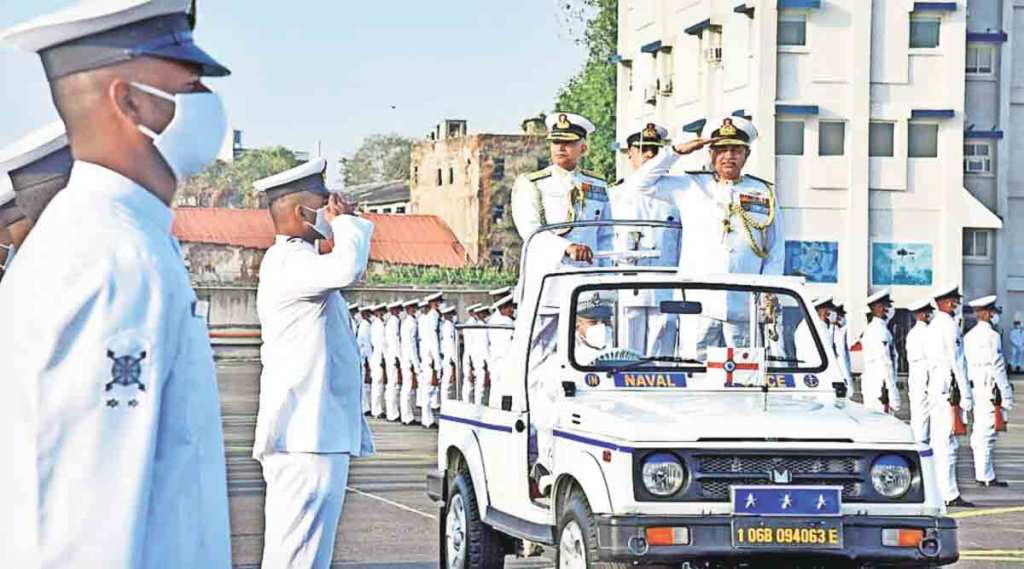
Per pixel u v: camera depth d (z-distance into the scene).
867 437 11.43
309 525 10.81
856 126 62.09
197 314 5.45
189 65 5.53
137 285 5.14
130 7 5.38
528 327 13.27
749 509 11.06
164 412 5.31
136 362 5.09
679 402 12.08
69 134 5.45
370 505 20.78
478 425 13.98
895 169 62.53
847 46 61.94
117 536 5.03
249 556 16.45
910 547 11.23
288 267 10.80
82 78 5.40
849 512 11.21
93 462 5.03
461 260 110.56
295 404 10.78
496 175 115.88
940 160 62.81
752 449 11.18
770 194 15.88
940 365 23.80
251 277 84.94
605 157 97.50
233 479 24.06
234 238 85.19
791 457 11.24
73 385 5.02
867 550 11.18
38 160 6.85
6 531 5.01
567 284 13.03
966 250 66.69
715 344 13.29
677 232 15.98
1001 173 67.19
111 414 5.05
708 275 13.36
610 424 11.46
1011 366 67.75
